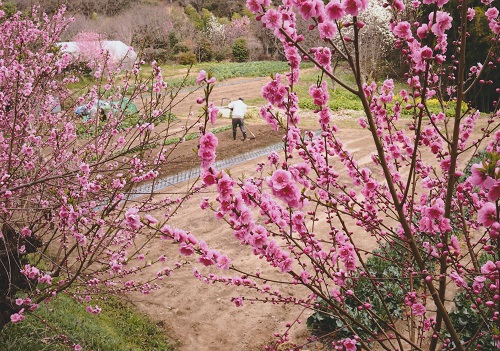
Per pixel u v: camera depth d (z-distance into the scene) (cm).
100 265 684
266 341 618
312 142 348
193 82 3069
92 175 492
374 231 355
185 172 1185
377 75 2792
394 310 610
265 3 214
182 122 1825
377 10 2742
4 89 474
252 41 4781
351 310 585
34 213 452
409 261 354
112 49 2688
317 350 584
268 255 254
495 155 176
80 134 602
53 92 593
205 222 959
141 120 529
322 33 219
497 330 224
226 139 1588
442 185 368
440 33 219
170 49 4378
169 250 855
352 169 338
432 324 318
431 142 336
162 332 638
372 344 570
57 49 545
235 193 230
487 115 1802
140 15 4394
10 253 397
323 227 915
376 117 357
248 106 2294
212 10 6219
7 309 411
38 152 493
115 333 592
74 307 602
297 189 225
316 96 284
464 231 315
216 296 720
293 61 258
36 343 451
